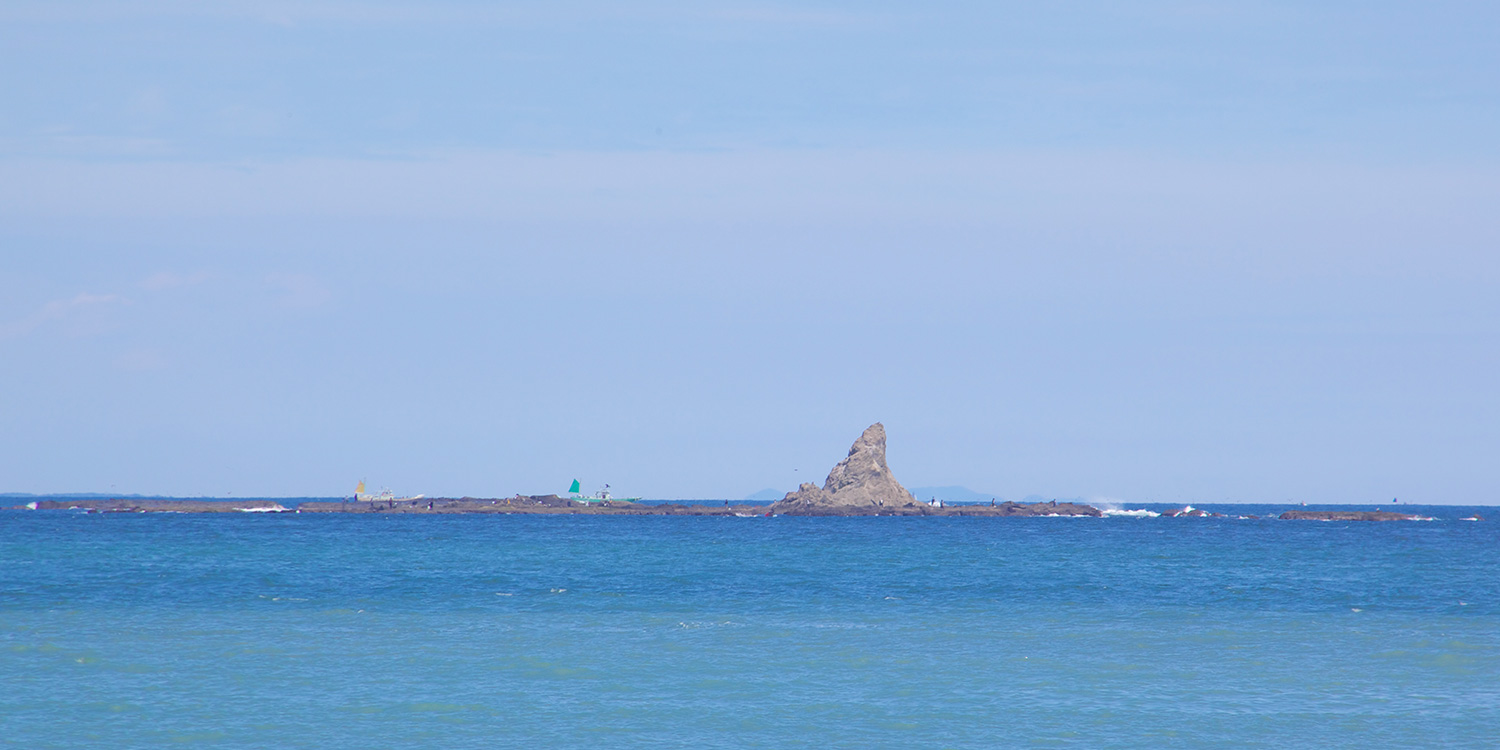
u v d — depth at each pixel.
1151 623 104.75
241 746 57.66
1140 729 62.16
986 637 94.94
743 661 82.31
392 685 72.56
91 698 67.94
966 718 64.56
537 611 112.38
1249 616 110.69
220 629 97.00
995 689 72.50
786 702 68.50
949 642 91.94
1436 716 65.19
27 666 78.19
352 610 112.06
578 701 68.31
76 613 107.69
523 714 64.88
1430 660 83.62
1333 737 60.56
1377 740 59.94
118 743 57.91
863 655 85.19
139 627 97.88
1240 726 62.84
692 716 64.69
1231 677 76.69
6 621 101.50
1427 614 112.69
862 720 64.00
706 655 84.81
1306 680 75.81
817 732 61.34
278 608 113.38
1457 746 58.66
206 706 66.19
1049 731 61.78
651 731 61.28
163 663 79.69
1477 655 85.88
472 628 98.81
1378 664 82.00
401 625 100.56
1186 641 92.94
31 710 64.75
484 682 73.88
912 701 68.88
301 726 61.78
